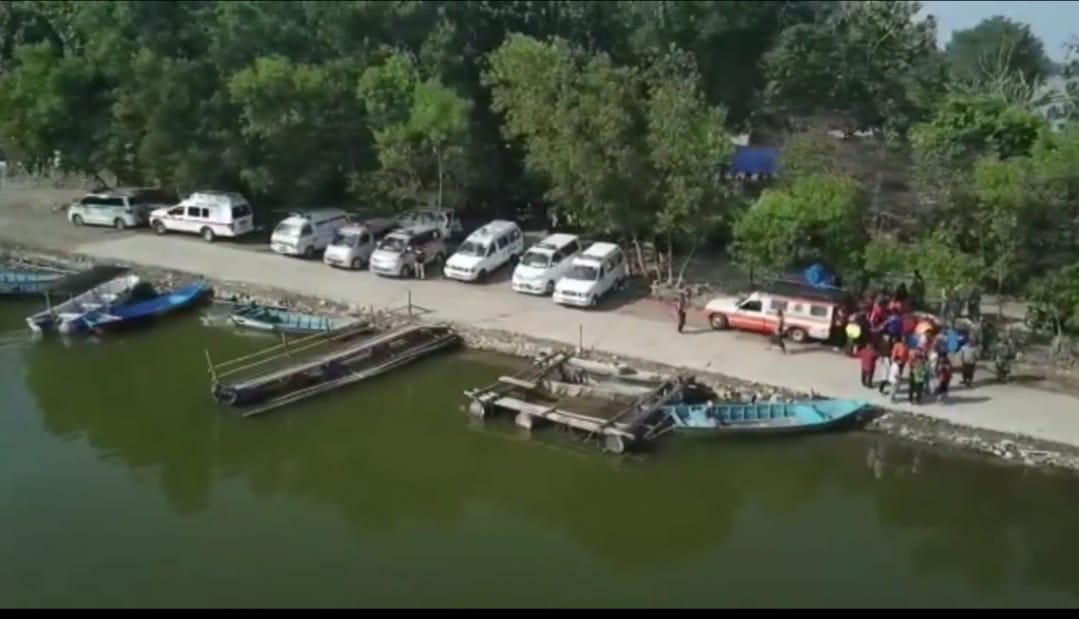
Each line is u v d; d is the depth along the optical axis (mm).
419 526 23000
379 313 35625
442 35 49375
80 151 48750
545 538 22625
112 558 21109
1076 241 30203
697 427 27703
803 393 29094
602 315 35906
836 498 24828
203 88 47188
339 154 46719
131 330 35125
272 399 29594
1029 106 48125
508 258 41312
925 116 51812
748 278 40188
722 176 37875
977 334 31453
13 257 41312
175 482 24766
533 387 29484
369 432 27922
